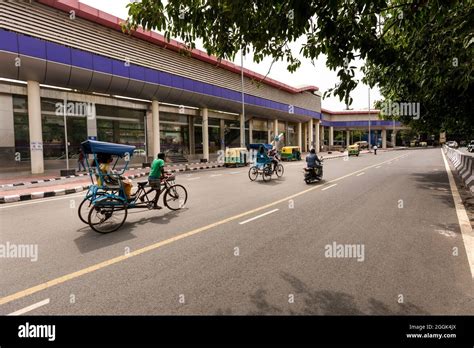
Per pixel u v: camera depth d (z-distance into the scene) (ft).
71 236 19.10
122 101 75.25
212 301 11.07
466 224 20.48
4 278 13.10
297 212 24.82
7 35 44.91
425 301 10.82
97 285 12.38
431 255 15.07
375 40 13.03
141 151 81.15
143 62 66.33
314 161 42.83
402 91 37.55
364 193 33.47
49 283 12.60
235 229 20.11
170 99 75.77
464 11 15.31
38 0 48.32
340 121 188.55
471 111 34.09
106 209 20.56
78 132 67.51
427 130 52.60
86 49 55.42
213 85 86.38
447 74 17.46
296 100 135.44
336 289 11.80
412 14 13.14
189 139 96.78
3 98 55.77
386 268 13.61
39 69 49.70
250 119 121.80
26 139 59.41
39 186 42.27
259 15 12.91
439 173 53.83
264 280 12.64
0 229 20.97
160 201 29.50
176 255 15.55
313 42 13.88
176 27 14.23
